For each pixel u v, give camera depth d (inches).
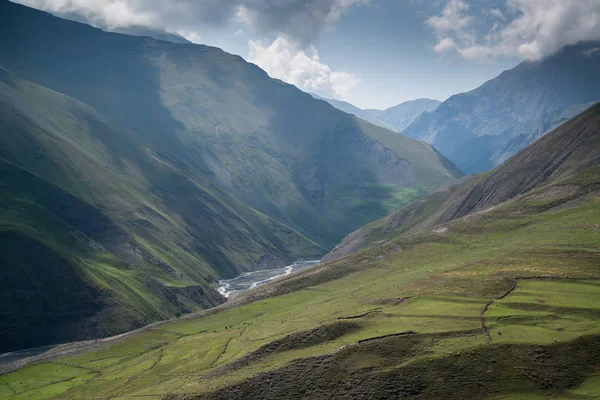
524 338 3031.5
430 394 2760.8
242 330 5310.0
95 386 4606.3
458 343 3083.2
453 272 4960.6
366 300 4628.4
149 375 4488.2
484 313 3570.4
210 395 3014.3
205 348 4886.8
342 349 3186.5
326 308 4896.7
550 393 2657.5
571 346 2903.5
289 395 2913.4
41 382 5275.6
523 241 5821.9
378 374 2920.8
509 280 4279.0
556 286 4020.7
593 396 2566.4
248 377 3117.6
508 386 2731.3
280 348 3629.4
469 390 2746.1
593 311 3346.5
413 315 3774.6
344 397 2824.8
